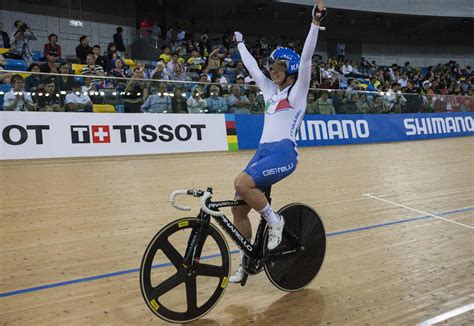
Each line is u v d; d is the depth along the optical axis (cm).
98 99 631
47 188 450
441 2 1488
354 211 414
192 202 429
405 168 631
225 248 222
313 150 754
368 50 1666
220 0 1216
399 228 366
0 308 226
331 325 212
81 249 307
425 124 976
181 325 213
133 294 243
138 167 560
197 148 693
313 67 1051
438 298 240
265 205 216
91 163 568
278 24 1509
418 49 1730
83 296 240
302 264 250
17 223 354
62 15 1050
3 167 525
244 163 616
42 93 593
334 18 1509
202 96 714
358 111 884
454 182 553
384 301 237
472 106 1070
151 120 666
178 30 1217
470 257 303
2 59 754
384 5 1418
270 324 213
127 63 956
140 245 317
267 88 239
